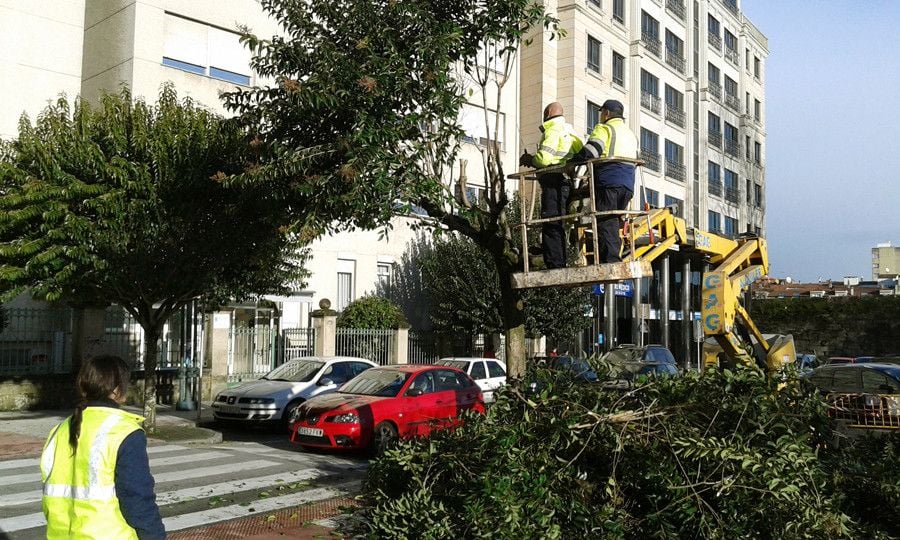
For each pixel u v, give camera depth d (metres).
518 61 29.58
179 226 12.09
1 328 16.20
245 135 10.83
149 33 19.11
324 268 23.22
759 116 54.22
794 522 4.94
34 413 15.77
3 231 11.62
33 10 19.36
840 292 63.34
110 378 3.34
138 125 12.32
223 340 19.00
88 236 11.51
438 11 9.02
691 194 41.94
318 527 7.19
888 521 5.61
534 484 5.20
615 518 5.29
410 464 5.99
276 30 21.92
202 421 15.93
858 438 6.80
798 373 6.09
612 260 6.80
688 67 42.62
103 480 3.13
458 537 5.34
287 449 12.61
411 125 8.37
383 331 22.48
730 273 9.74
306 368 15.92
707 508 5.15
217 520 7.49
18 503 8.02
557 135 7.16
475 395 13.70
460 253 24.20
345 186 8.32
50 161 11.71
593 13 33.28
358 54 8.71
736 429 5.28
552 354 26.03
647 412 5.66
